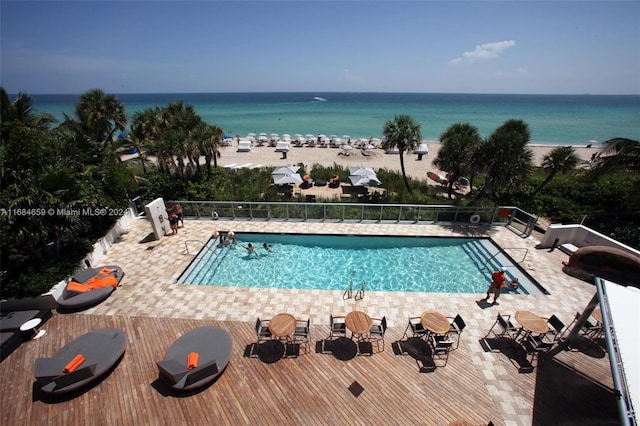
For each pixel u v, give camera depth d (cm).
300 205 1736
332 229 1666
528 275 1270
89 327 1000
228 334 920
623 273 1116
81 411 738
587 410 740
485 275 1383
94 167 1461
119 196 1680
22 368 852
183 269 1321
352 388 793
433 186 2902
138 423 712
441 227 1694
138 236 1597
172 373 758
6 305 1052
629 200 1576
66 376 748
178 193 2119
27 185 1063
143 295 1152
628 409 509
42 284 1064
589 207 1831
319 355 890
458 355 891
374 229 1669
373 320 1030
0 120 1312
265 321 1013
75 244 1331
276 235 1638
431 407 746
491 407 746
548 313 1067
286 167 2775
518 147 1664
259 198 2205
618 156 1491
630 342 614
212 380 808
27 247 1174
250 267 1440
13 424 710
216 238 1603
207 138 2370
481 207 1692
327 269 1430
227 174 2784
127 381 812
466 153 2028
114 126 2631
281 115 10562
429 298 1139
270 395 776
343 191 2673
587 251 1147
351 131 7075
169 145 2138
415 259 1502
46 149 1184
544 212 1906
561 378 820
